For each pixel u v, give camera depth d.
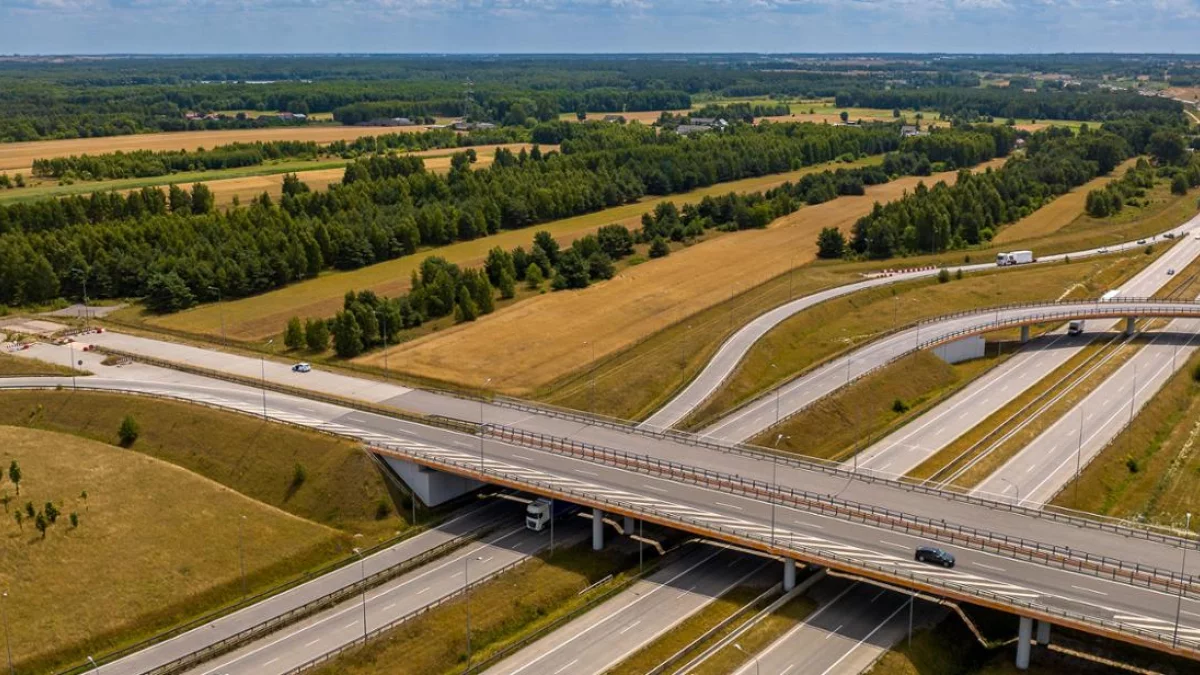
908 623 114.62
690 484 137.62
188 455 160.88
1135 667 107.94
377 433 157.88
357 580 128.50
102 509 139.88
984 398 189.00
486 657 111.62
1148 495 152.12
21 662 110.69
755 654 109.06
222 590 126.00
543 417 166.00
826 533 122.44
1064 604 105.31
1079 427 173.75
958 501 131.25
